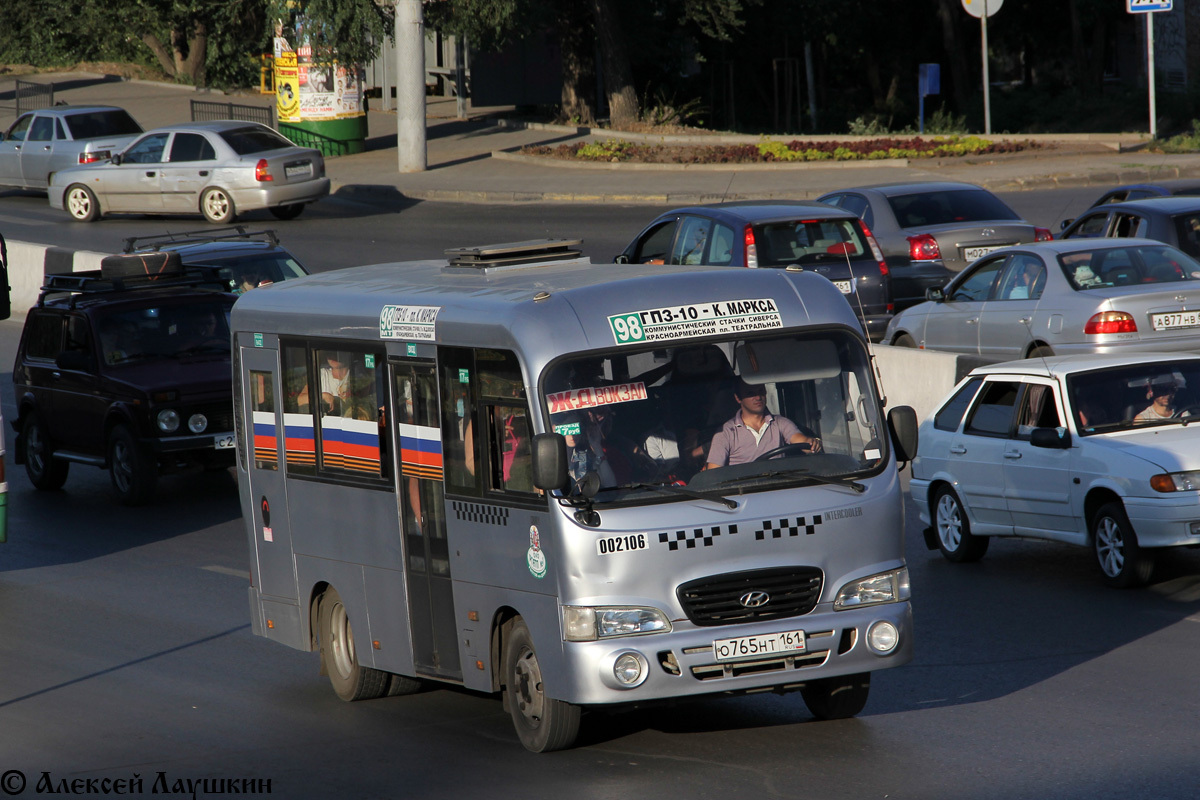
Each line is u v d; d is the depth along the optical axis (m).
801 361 30.59
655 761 29.98
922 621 41.03
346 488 35.62
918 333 69.38
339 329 35.50
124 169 126.50
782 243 69.50
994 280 65.81
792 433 30.19
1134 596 42.31
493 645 31.41
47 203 143.25
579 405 29.38
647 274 31.56
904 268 78.69
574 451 29.17
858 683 31.72
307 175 124.94
